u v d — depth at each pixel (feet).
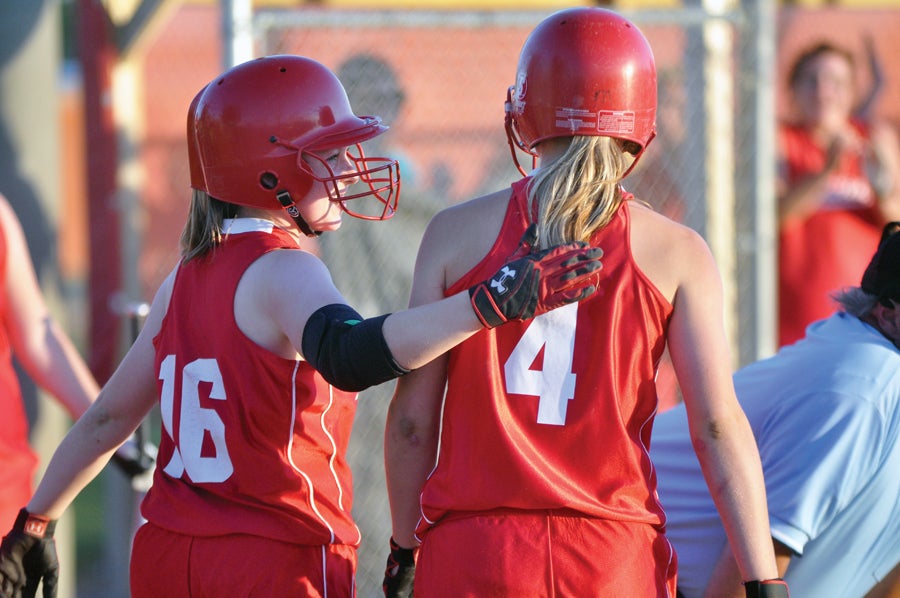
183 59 82.74
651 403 26.30
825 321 34.88
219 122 27.96
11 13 54.13
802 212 68.28
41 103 55.21
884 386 31.37
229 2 47.78
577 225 25.53
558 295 23.47
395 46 69.97
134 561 29.07
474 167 71.31
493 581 25.23
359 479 52.54
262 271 27.17
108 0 61.57
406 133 70.49
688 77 56.08
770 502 31.09
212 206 28.94
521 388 25.90
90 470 31.07
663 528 26.89
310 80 28.40
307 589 27.17
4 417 37.68
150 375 30.22
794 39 83.41
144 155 82.23
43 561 31.81
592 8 27.12
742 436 26.27
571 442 25.71
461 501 25.96
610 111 25.84
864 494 31.71
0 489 36.88
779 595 25.94
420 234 53.98
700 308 26.08
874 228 69.92
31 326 39.96
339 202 28.27
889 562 33.06
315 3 69.05
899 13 84.43
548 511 25.53
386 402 52.90
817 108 69.26
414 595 27.40
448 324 23.67
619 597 25.26
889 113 83.61
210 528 27.43
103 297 62.75
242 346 27.27
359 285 53.11
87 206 63.57
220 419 27.50
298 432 27.53
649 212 26.73
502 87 72.02
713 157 55.36
